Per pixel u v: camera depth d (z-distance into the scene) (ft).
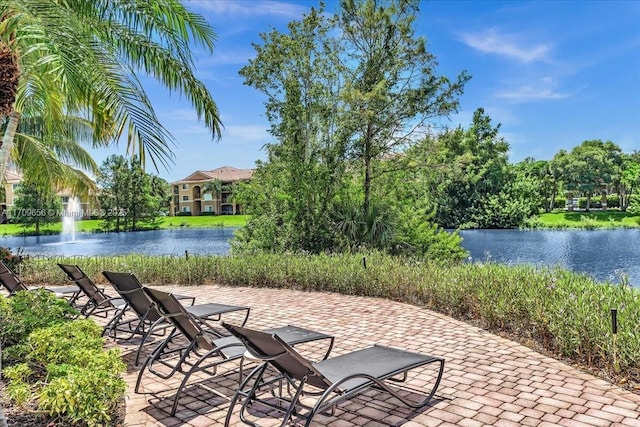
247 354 10.60
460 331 18.97
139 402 12.06
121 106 15.72
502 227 140.77
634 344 13.16
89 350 12.20
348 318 21.65
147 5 16.69
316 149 56.59
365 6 53.16
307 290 29.60
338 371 10.43
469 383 13.19
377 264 30.09
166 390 12.89
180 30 17.85
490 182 140.87
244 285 32.17
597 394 12.27
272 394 11.78
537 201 148.15
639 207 161.48
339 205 56.08
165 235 147.02
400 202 58.95
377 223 54.24
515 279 20.75
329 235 54.80
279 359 10.05
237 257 36.14
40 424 10.14
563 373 13.91
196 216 236.43
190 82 18.15
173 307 12.60
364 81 55.11
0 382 12.87
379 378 10.20
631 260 70.44
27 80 16.46
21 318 15.88
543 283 19.39
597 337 14.14
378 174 57.57
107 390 10.21
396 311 23.00
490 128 140.97
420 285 24.97
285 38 53.78
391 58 54.34
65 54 13.42
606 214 167.22
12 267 36.55
